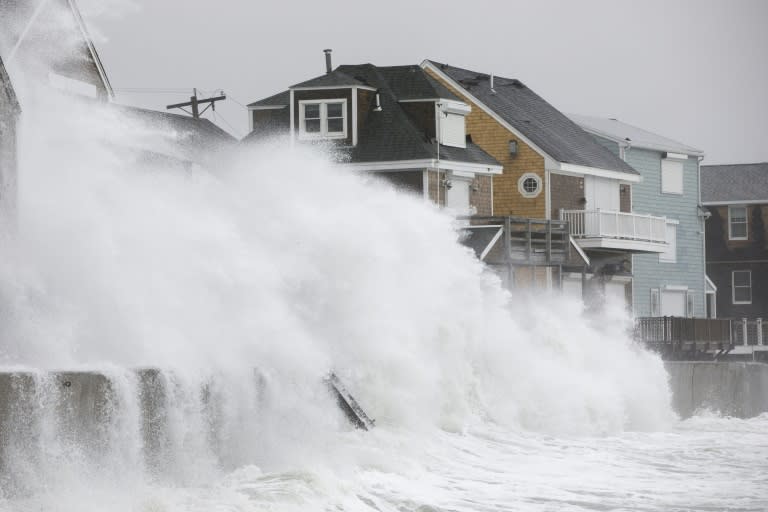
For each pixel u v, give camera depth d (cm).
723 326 15850
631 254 16050
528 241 12875
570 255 13575
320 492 5103
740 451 8112
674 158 17375
